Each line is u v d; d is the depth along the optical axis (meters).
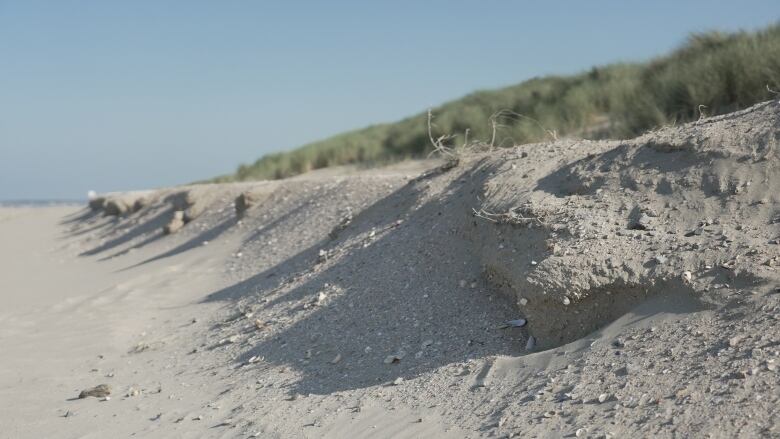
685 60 12.46
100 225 20.73
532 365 3.84
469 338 4.64
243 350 5.90
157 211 17.98
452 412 3.67
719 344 3.31
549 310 4.27
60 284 11.84
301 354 5.35
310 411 4.22
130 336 7.46
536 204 5.15
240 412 4.50
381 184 10.72
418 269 6.00
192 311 8.09
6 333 7.92
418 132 17.34
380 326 5.32
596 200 4.87
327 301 6.23
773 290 3.46
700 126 5.10
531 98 16.50
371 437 3.65
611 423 3.06
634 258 4.11
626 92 13.00
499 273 4.96
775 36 10.70
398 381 4.30
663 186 4.65
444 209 6.82
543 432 3.18
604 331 3.84
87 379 5.95
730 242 3.91
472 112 16.55
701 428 2.83
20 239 21.44
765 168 4.29
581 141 6.66
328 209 10.55
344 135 23.92
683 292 3.77
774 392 2.88
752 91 9.58
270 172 20.98
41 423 4.86
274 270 8.68
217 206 15.13
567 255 4.34
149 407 4.97
